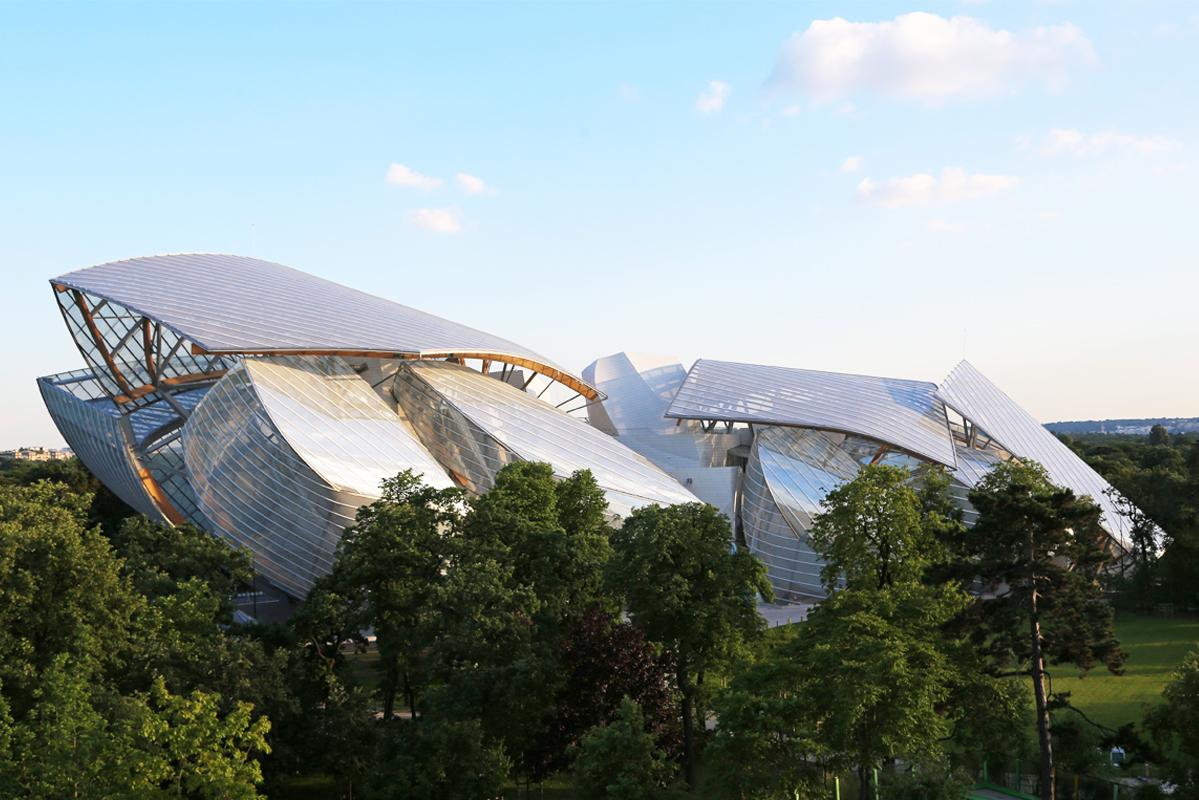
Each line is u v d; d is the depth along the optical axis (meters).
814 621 50.06
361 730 49.34
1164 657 77.00
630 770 43.03
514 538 61.50
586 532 69.19
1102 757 51.31
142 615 50.19
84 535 50.62
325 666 54.59
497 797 48.09
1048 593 43.97
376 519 59.50
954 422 123.31
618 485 99.00
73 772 35.19
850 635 45.44
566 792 54.69
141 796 35.09
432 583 55.66
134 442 101.69
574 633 53.56
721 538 57.03
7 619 44.22
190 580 54.38
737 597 54.94
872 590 52.16
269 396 90.31
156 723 36.56
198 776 36.22
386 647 55.56
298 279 122.31
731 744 41.69
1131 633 86.50
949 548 56.50
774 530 106.06
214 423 92.38
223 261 121.88
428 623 52.16
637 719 44.25
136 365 107.88
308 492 84.94
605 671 51.09
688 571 54.69
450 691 48.50
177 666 48.09
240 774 37.19
